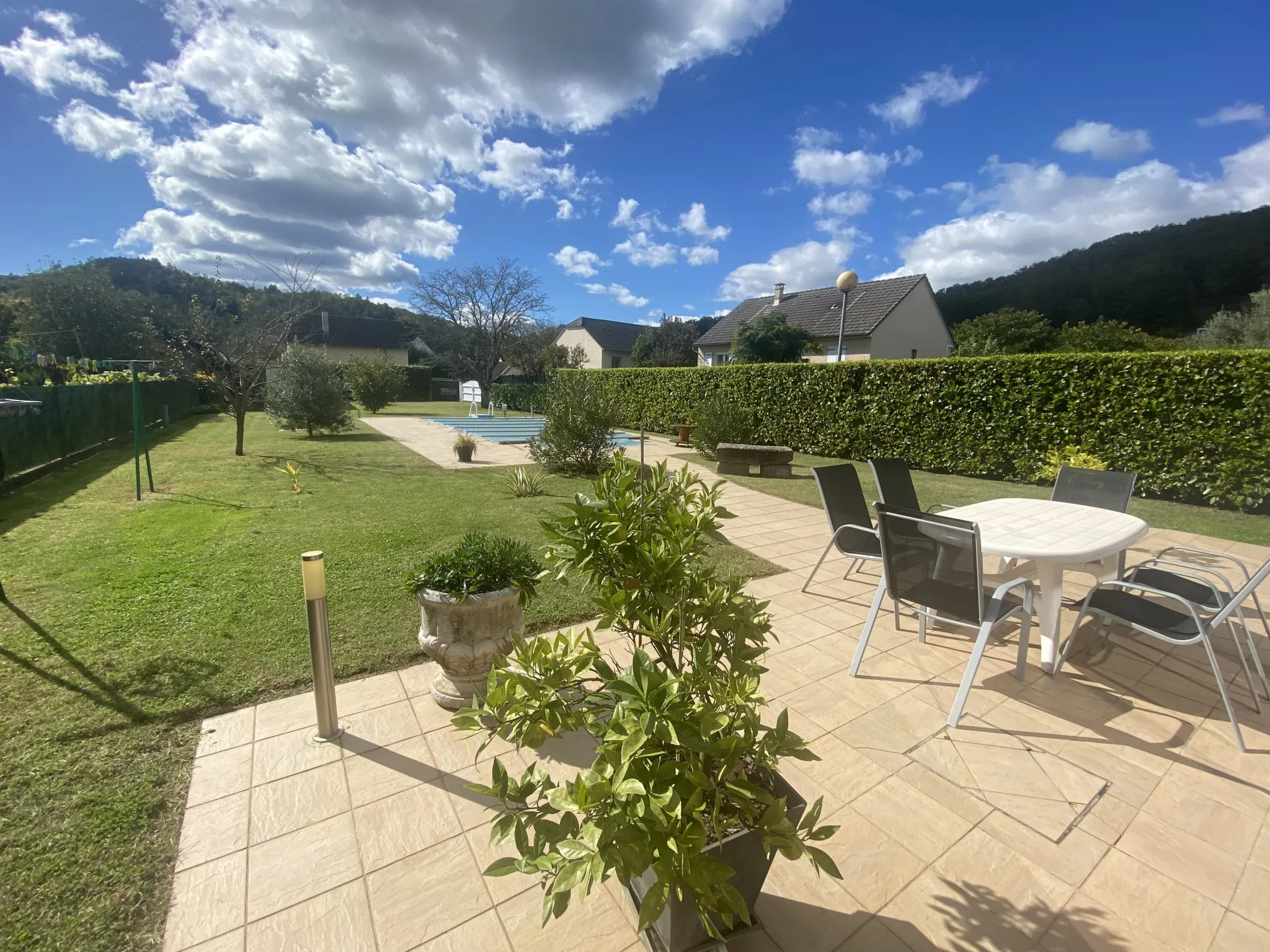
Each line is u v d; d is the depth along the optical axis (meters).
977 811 1.95
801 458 11.26
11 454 7.45
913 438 9.87
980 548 2.43
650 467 1.81
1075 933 1.51
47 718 2.38
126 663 2.84
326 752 2.21
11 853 1.70
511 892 1.63
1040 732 2.39
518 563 2.49
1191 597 2.88
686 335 33.44
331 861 1.72
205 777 2.06
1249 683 2.62
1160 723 2.46
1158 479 7.19
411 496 7.04
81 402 10.09
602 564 1.58
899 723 2.46
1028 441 8.38
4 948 1.42
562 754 2.23
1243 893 1.63
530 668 1.43
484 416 20.38
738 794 1.24
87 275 30.59
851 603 3.83
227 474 8.40
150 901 1.57
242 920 1.52
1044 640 2.91
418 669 2.85
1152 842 1.82
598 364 40.31
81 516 5.84
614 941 1.48
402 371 30.53
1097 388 7.65
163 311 15.73
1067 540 2.80
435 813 1.91
